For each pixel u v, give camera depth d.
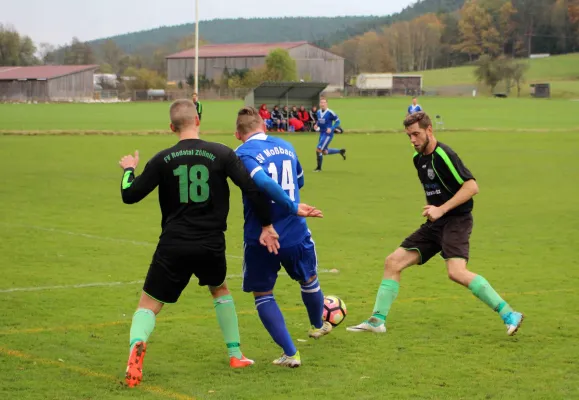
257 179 7.32
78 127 52.84
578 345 8.29
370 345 8.35
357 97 126.06
